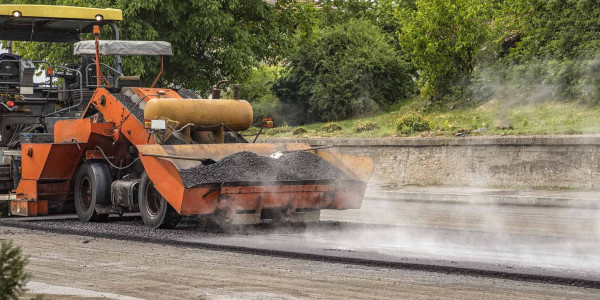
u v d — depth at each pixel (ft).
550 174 75.77
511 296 25.13
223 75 110.93
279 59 120.88
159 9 99.91
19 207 53.42
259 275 29.25
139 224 48.75
